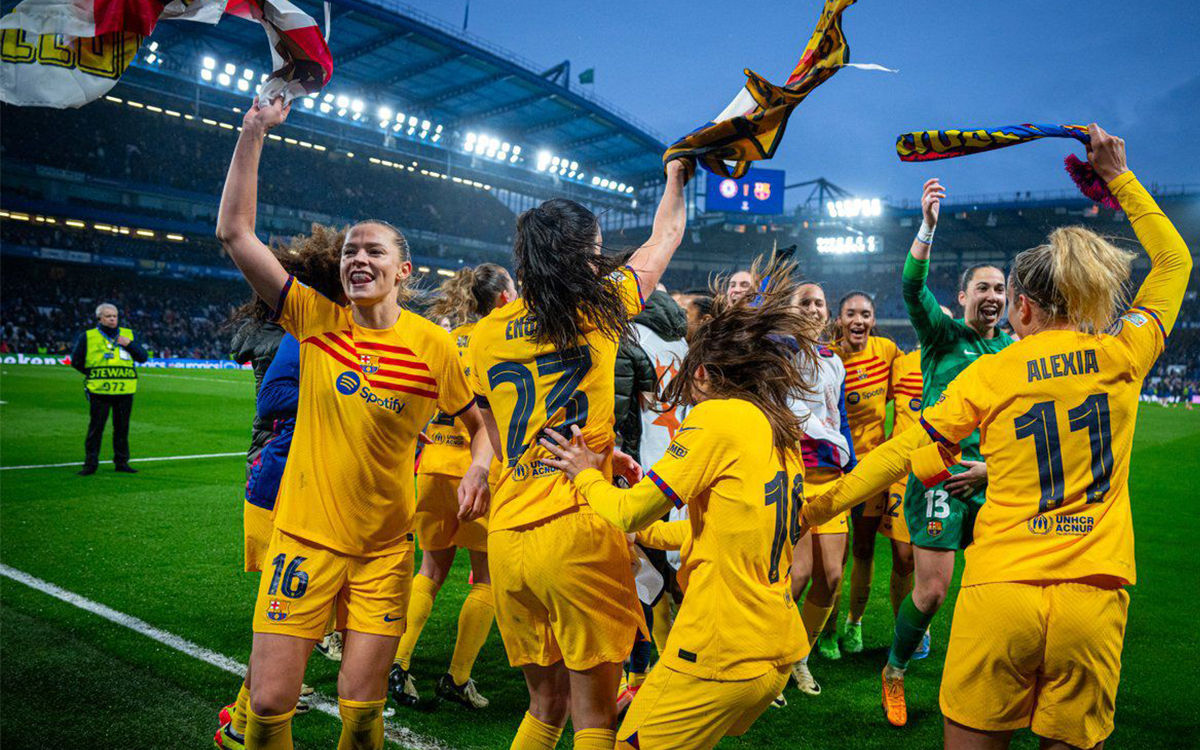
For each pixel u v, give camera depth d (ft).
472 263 169.48
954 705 7.29
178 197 131.85
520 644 8.12
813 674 13.48
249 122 7.71
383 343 8.32
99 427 29.30
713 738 6.84
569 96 137.80
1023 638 6.88
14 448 34.73
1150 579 20.02
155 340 126.21
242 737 9.32
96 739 10.03
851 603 14.65
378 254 8.18
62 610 14.71
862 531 14.30
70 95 6.78
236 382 79.77
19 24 6.66
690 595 6.93
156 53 115.14
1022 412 7.16
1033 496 7.07
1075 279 7.12
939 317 12.51
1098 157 8.08
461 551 21.72
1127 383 7.07
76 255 119.75
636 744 6.98
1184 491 33.78
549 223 7.85
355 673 7.96
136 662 12.48
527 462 7.90
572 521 7.66
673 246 8.91
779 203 158.40
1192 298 155.74
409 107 144.25
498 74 128.57
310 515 8.03
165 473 30.19
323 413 8.12
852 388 15.71
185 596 15.76
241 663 12.56
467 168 152.76
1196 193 138.00
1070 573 6.80
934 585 11.10
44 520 21.99
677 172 9.02
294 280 8.09
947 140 8.40
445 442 12.28
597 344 7.99
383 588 8.18
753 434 6.95
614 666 7.90
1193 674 13.50
